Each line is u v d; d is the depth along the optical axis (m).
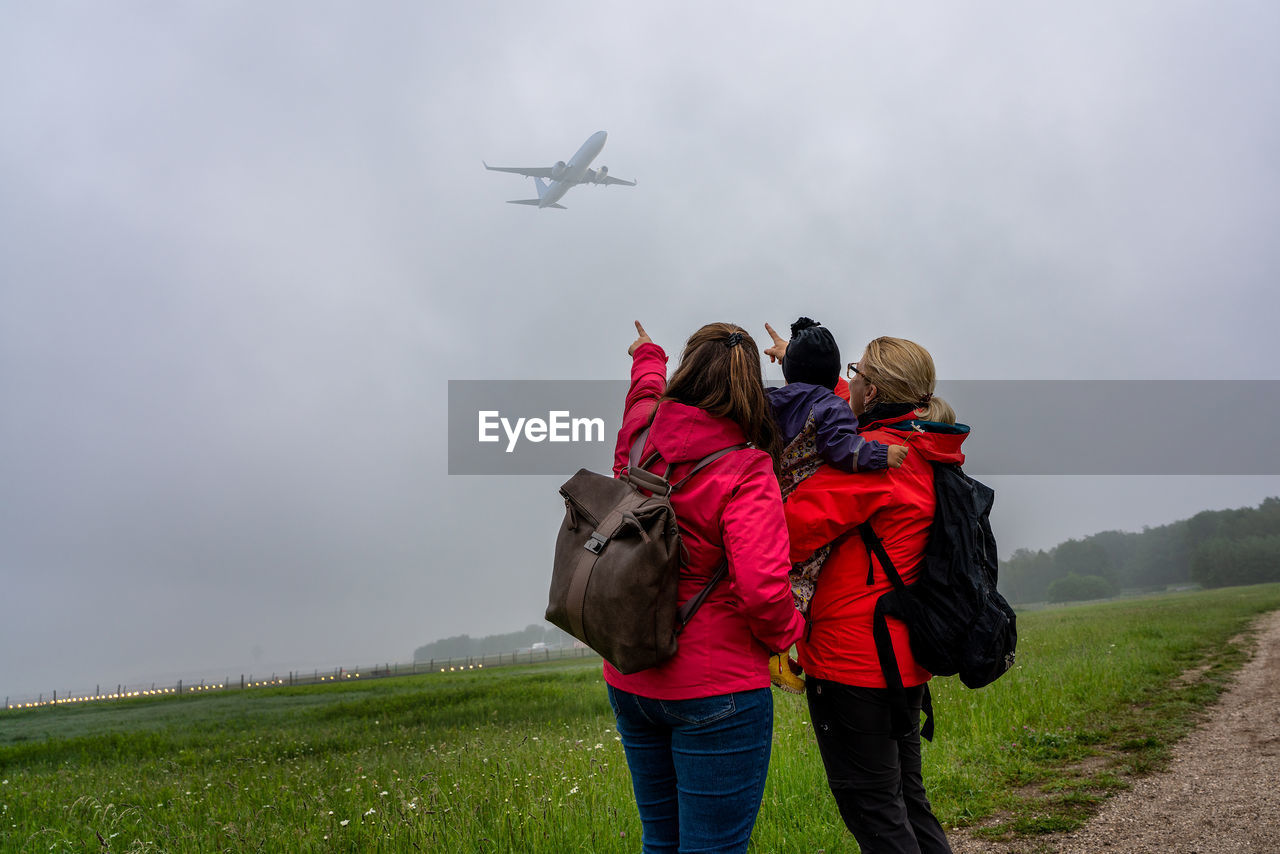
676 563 2.00
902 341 2.90
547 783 5.21
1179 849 3.71
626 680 2.13
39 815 6.20
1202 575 147.62
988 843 4.00
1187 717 6.94
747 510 1.99
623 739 2.31
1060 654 12.47
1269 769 4.93
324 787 6.26
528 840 3.99
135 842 4.54
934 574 2.53
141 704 33.41
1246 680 8.91
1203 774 4.97
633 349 2.87
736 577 1.92
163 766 10.57
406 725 14.48
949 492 2.63
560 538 2.22
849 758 2.65
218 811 5.67
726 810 2.02
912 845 2.61
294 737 13.78
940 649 2.48
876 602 2.56
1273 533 157.50
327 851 4.18
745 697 2.03
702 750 2.03
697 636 2.02
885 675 2.53
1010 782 5.10
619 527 2.01
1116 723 6.79
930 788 4.92
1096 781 4.96
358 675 75.25
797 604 2.60
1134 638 14.67
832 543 2.67
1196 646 13.25
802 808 4.35
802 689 2.82
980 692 7.91
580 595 2.02
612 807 4.38
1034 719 6.83
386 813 4.65
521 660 96.50
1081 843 3.90
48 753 14.54
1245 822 3.98
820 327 2.85
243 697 33.62
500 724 13.08
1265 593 39.06
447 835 4.10
